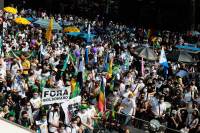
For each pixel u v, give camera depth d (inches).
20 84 615.8
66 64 829.8
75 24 1691.7
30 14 1649.9
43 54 922.1
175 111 633.0
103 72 858.8
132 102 638.5
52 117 521.3
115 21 2345.0
